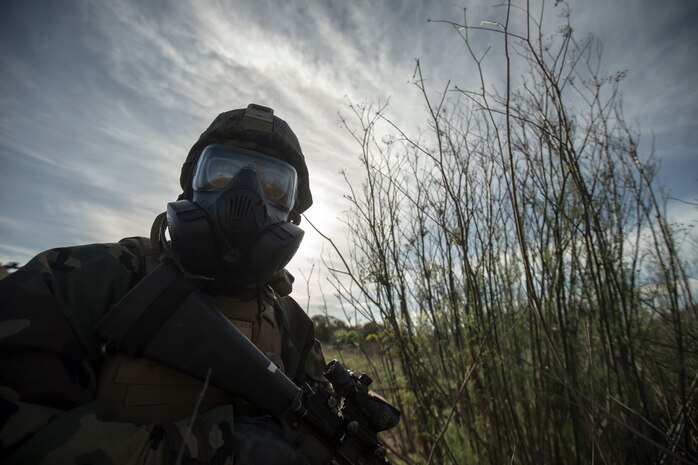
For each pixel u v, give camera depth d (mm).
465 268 2223
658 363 1954
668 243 1946
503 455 2033
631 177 2162
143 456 752
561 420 2020
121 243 1130
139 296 934
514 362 2162
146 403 892
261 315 1243
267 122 1446
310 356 1546
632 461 1756
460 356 2264
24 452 681
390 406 1165
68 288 921
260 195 1149
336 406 1065
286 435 998
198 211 1094
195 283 1068
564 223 2043
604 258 1844
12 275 870
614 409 1715
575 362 1974
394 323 2229
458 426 2383
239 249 1106
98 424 761
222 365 951
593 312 1934
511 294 2307
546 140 2035
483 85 1850
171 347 916
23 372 760
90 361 917
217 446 826
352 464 1049
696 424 1742
